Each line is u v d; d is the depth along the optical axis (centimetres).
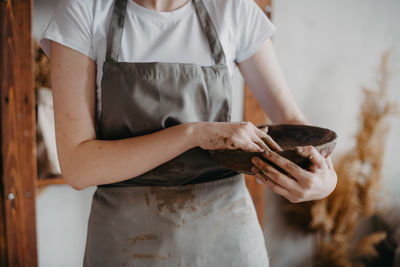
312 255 224
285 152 56
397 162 237
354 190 205
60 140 62
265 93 83
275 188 57
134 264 68
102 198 72
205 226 71
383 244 226
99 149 61
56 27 64
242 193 76
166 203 70
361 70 218
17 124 141
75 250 176
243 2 77
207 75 72
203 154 71
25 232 149
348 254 227
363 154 201
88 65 66
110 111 68
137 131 69
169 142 60
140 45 71
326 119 217
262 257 76
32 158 145
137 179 70
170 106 69
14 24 134
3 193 145
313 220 200
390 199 235
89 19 65
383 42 219
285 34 198
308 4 199
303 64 205
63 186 168
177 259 69
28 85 139
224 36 76
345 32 210
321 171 56
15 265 150
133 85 67
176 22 73
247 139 57
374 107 204
